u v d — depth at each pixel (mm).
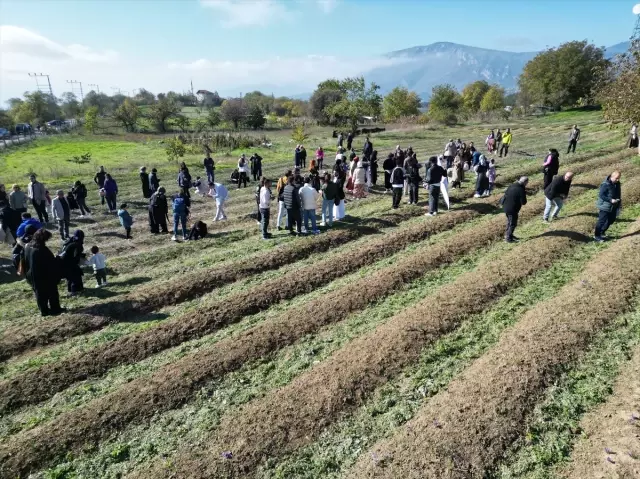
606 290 10266
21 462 6773
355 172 20484
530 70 79875
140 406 7828
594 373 7840
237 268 13227
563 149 30781
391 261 13648
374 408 7555
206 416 7660
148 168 33312
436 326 9617
